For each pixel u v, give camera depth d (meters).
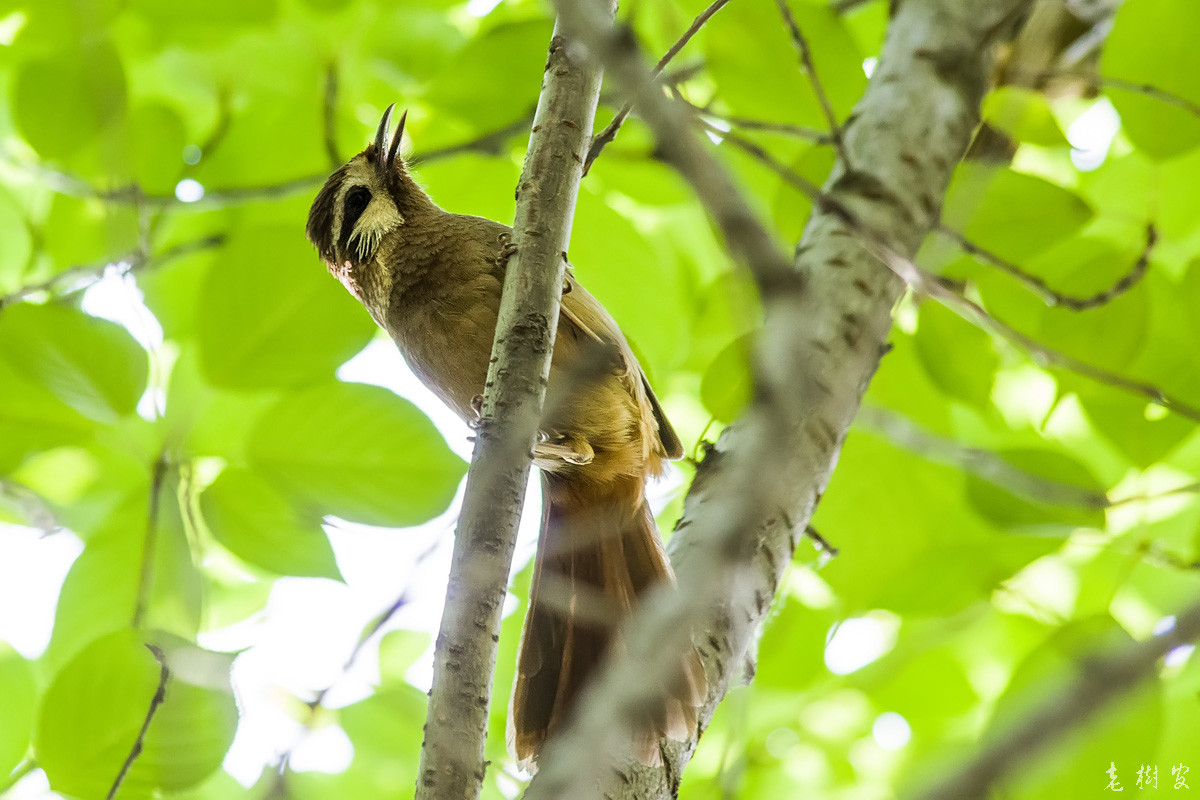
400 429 7.45
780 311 3.14
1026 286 7.66
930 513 8.22
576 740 3.43
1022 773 2.36
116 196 8.27
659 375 8.61
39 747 6.36
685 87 8.23
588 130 5.39
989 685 10.62
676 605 3.25
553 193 5.24
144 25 9.53
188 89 10.11
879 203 6.69
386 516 7.40
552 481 7.43
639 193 9.22
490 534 4.66
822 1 8.72
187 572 7.75
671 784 5.21
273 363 7.52
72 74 8.93
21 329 7.49
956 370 8.14
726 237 3.15
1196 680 8.14
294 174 9.52
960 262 7.94
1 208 9.77
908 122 7.04
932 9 7.49
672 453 7.80
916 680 10.13
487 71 8.55
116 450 7.86
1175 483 9.27
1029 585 9.97
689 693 5.41
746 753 9.53
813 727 11.16
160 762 6.41
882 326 6.49
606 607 7.05
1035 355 7.03
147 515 7.78
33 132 8.96
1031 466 8.04
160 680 6.26
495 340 5.06
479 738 4.38
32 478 8.38
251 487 7.46
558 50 5.49
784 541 5.75
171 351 9.51
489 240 7.54
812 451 5.88
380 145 8.44
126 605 7.76
